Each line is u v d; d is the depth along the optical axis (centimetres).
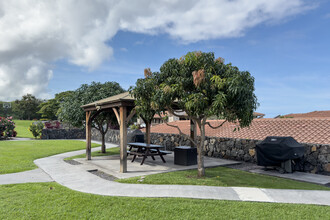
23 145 1753
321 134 934
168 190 598
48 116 5166
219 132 1345
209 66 737
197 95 642
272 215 446
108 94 1421
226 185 656
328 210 471
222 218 433
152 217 436
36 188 610
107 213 454
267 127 1197
